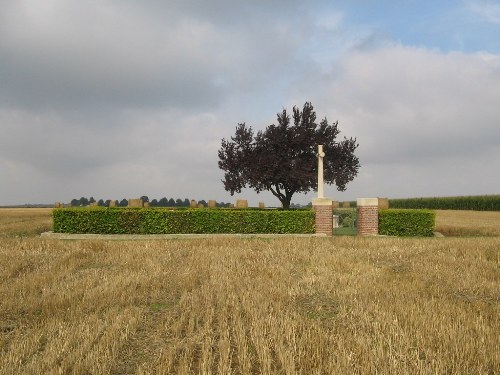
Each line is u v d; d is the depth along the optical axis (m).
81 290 9.67
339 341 6.19
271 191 39.00
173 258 14.59
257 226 24.75
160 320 7.66
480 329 6.80
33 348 6.14
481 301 8.98
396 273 12.16
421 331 6.65
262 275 11.62
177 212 24.41
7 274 11.46
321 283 10.49
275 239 20.47
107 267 13.20
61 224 23.83
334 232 27.31
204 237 23.09
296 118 38.19
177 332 6.89
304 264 13.80
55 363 5.57
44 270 12.20
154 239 21.78
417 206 69.06
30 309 8.30
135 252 15.65
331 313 8.15
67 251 15.66
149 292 9.91
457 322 7.10
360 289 9.85
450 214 44.12
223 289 9.84
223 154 38.81
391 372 5.16
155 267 12.67
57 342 6.18
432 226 25.86
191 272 11.87
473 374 5.25
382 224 25.92
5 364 5.55
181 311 8.17
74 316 7.76
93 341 6.38
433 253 15.00
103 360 5.64
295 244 18.16
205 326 7.00
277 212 24.84
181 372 5.26
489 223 31.52
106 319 7.48
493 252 14.75
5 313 8.12
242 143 38.25
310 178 36.00
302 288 10.14
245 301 8.58
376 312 7.80
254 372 5.39
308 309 8.45
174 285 10.46
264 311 7.82
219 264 13.27
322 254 15.26
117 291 9.59
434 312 7.77
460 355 5.75
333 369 5.23
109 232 23.97
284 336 6.48
